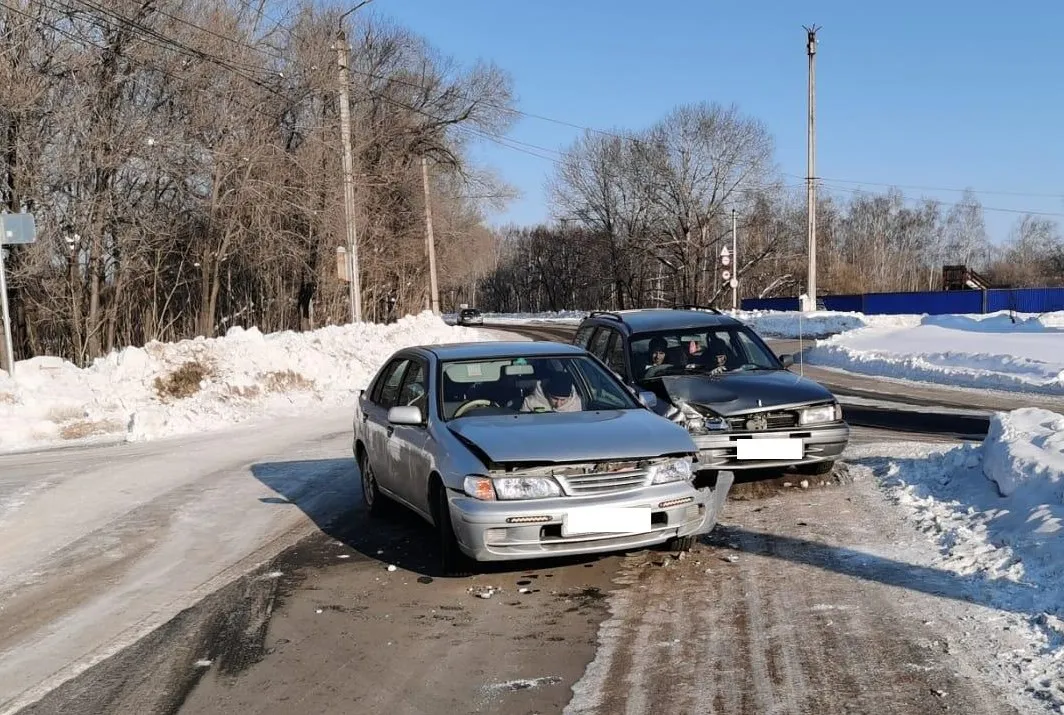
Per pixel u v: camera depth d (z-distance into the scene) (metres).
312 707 3.84
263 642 4.66
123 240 24.77
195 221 28.94
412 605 5.17
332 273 37.00
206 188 28.25
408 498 6.50
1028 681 3.73
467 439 5.62
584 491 5.26
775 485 7.93
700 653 4.24
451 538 5.52
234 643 4.66
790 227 64.62
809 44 35.59
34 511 8.09
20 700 4.02
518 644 4.48
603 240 69.75
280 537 6.95
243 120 27.42
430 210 42.06
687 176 62.34
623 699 3.77
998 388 17.25
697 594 5.12
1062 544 5.12
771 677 3.92
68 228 23.69
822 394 7.83
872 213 105.00
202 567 6.16
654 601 5.04
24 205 21.98
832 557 5.70
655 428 5.79
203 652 4.55
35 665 4.45
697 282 64.75
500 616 4.92
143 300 30.17
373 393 7.92
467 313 73.38
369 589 5.51
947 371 19.41
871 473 8.23
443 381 6.48
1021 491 6.25
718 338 9.18
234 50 26.55
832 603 4.84
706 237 64.00
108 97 23.33
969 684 3.74
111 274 26.53
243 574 5.95
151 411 13.60
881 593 4.96
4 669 4.41
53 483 9.45
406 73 42.69
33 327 25.73
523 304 119.12
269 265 34.66
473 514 5.18
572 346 7.20
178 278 30.06
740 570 5.53
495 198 47.69
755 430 7.53
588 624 4.73
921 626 4.43
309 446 11.91
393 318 48.28
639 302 70.38
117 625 5.01
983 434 10.77
